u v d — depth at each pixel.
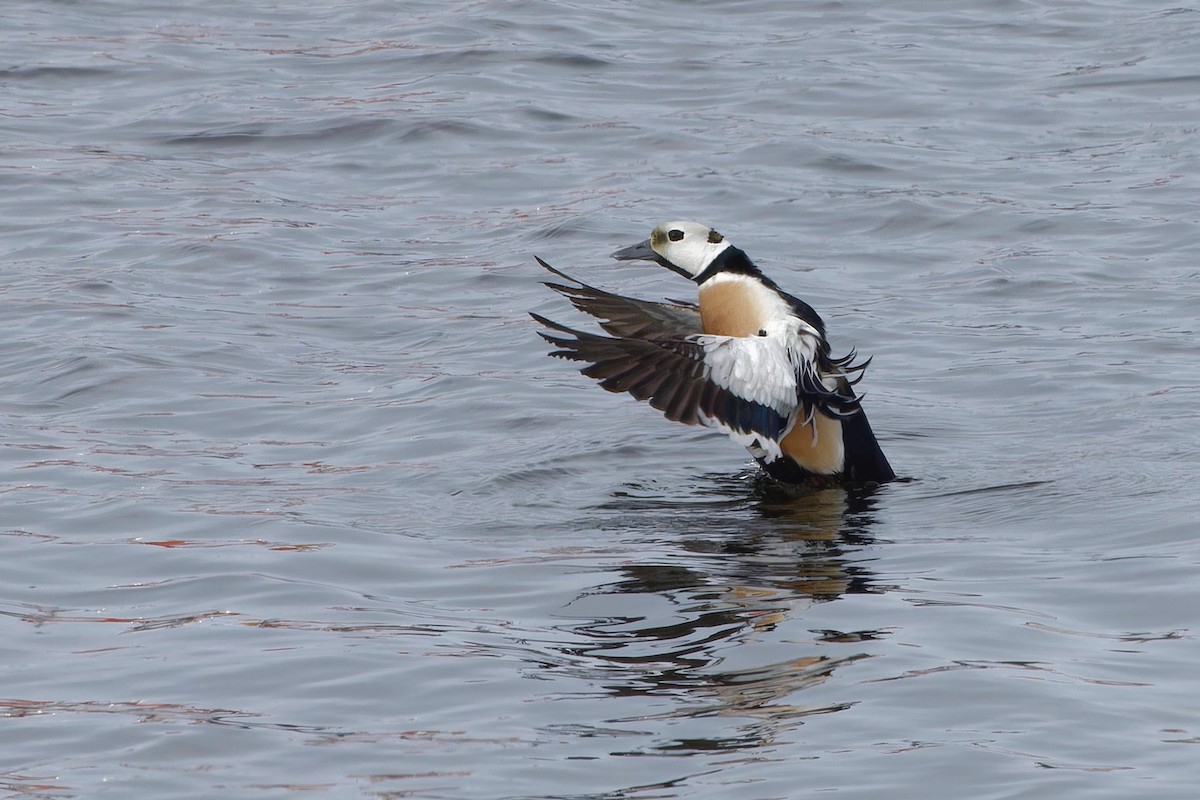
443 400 14.17
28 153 22.98
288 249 19.25
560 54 27.56
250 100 25.48
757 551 10.50
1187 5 30.20
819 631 8.90
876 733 7.56
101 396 14.29
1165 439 12.69
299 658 8.59
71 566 10.20
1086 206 20.14
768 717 7.77
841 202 20.64
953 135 23.36
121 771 7.30
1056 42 28.19
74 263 18.64
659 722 7.73
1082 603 9.27
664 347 11.68
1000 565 10.03
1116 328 15.99
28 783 7.20
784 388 11.78
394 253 19.16
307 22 30.34
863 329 16.23
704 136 23.44
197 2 32.09
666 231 13.09
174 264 18.67
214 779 7.23
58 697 8.15
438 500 11.70
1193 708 7.76
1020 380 14.51
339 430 13.46
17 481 12.01
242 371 15.06
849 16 30.12
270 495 11.77
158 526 11.00
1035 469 12.16
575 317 16.75
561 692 8.10
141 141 23.72
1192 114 23.94
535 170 22.30
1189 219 19.47
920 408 13.88
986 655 8.48
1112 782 7.02
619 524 11.16
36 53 28.05
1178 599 9.24
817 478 12.11
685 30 29.34
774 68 26.78
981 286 17.55
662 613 9.29
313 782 7.17
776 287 12.67
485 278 18.19
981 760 7.24
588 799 6.97
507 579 9.95
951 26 29.44
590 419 13.67
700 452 12.90
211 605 9.50
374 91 25.84
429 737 7.61
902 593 9.55
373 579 9.97
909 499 11.66
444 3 31.28
